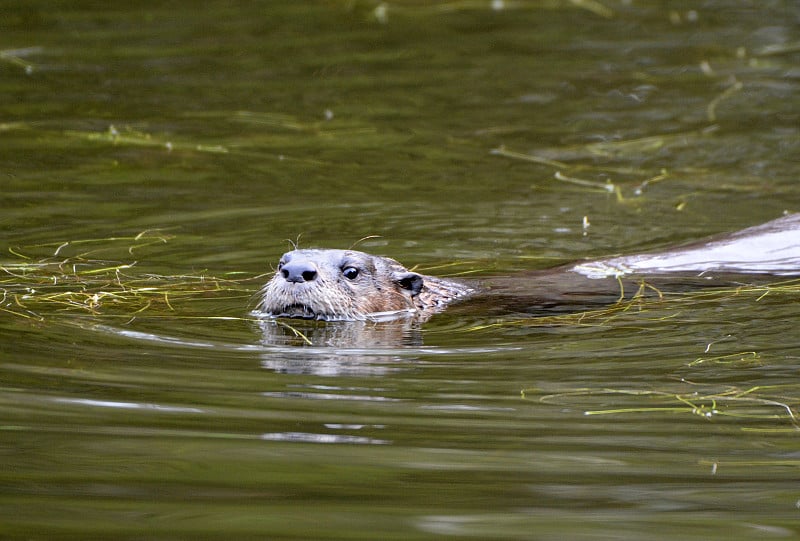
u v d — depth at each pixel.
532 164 41.91
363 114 47.50
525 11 64.19
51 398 21.30
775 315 27.50
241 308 28.31
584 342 25.72
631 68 54.28
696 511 17.02
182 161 41.34
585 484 17.95
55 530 16.02
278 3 65.00
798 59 55.19
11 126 44.72
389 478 18.05
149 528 16.14
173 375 22.92
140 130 44.75
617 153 43.12
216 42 57.38
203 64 53.81
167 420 20.34
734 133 45.25
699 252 32.00
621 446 19.50
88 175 39.59
